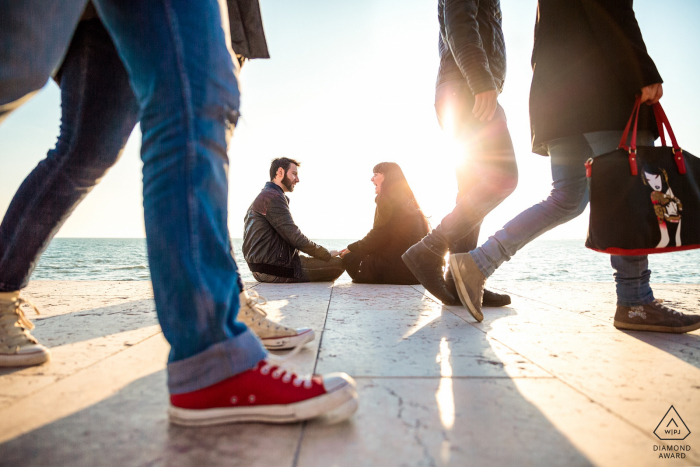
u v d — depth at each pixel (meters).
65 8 0.77
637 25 1.76
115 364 1.28
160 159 0.86
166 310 0.85
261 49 1.62
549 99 1.97
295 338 1.49
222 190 0.93
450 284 2.59
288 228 4.17
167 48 0.87
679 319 1.76
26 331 1.32
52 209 1.26
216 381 0.85
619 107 1.77
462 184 2.52
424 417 0.89
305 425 0.86
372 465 0.69
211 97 0.90
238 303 0.94
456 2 2.04
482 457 0.72
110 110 1.25
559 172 2.00
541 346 1.54
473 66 1.96
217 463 0.70
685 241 1.57
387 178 4.14
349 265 4.33
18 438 0.79
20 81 0.74
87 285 3.71
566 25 1.94
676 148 1.64
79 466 0.68
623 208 1.60
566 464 0.70
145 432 0.82
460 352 1.45
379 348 1.50
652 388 1.09
